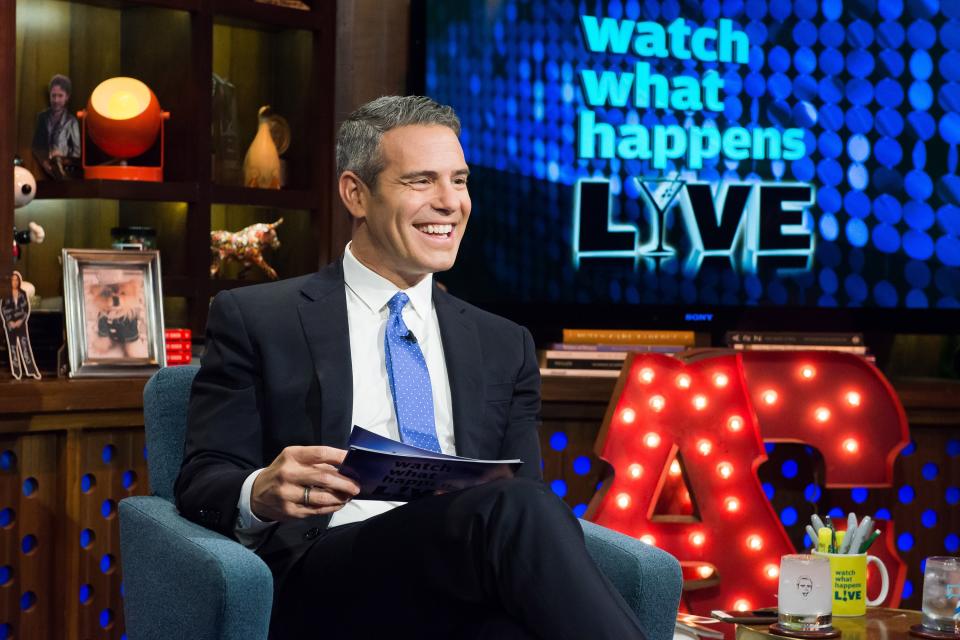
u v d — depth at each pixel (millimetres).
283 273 3631
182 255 3342
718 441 2916
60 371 2740
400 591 1671
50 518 2619
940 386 3336
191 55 3254
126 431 2721
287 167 3576
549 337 3604
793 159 3580
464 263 3426
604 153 3488
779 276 3578
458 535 1585
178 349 2941
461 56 3424
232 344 1958
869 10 3588
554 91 3461
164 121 3338
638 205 3510
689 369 2926
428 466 1623
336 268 2064
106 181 3086
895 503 3342
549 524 1544
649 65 3508
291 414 1940
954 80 3623
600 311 3496
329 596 1761
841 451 3064
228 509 1754
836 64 3584
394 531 1671
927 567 2039
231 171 3416
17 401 2508
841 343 3406
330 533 1825
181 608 1673
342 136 1998
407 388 1964
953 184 3633
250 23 3445
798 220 3584
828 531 2219
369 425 1973
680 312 3527
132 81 3193
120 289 2826
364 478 1636
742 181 3559
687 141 3529
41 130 3221
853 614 2156
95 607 2686
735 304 3562
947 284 3635
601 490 2887
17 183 2906
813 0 3572
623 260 3508
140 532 1869
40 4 3297
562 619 1489
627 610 1523
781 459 3293
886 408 3082
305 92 3557
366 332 2016
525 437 2080
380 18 3635
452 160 1939
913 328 3633
